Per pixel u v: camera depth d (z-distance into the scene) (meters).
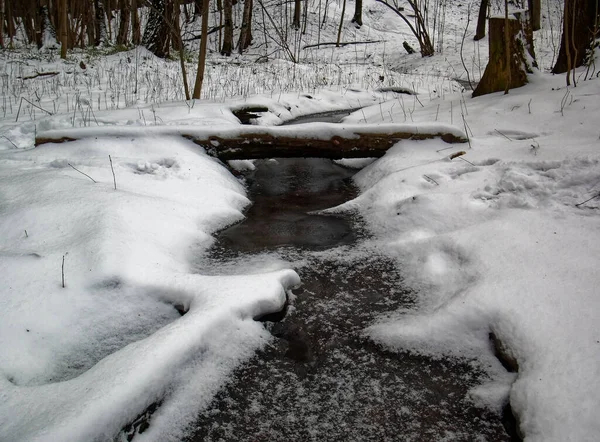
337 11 25.55
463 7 26.72
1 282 3.16
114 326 3.14
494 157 5.05
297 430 2.49
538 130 5.51
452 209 4.34
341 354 3.04
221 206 5.00
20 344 2.83
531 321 2.79
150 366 2.55
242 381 2.81
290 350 3.08
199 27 23.39
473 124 6.23
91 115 7.24
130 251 3.63
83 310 3.15
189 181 5.21
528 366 2.57
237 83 11.69
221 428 2.50
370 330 3.22
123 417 2.37
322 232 4.71
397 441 2.41
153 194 4.81
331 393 2.73
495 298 3.03
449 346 2.97
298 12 22.72
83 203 4.20
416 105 8.72
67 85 10.70
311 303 3.56
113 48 15.68
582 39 7.39
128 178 5.02
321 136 5.91
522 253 3.42
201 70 9.05
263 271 3.89
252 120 8.86
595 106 5.56
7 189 4.57
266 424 2.53
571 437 2.13
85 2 17.72
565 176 4.20
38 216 4.00
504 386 2.64
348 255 4.21
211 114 7.88
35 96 9.52
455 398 2.66
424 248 3.97
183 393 2.64
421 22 17.95
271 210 5.29
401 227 4.44
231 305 3.10
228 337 3.01
